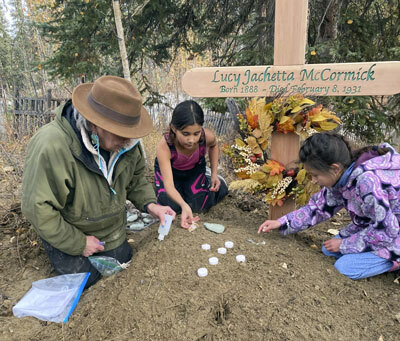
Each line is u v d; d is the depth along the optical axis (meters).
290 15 2.16
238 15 5.32
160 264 1.99
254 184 2.46
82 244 2.05
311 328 1.58
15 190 3.55
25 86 13.51
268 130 2.40
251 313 1.64
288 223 2.27
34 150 1.87
